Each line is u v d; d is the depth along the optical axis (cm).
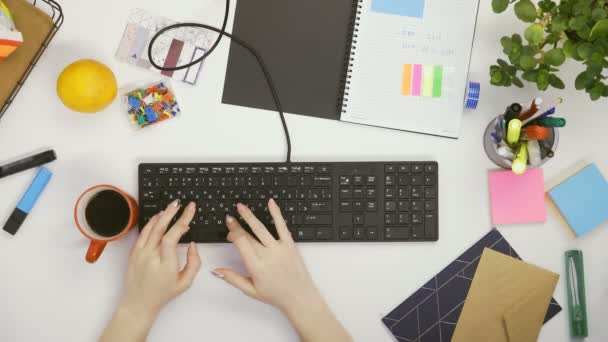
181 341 80
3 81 77
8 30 72
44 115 81
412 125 82
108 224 77
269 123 82
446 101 82
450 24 82
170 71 81
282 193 79
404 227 79
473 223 82
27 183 81
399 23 82
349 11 83
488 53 82
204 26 80
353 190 79
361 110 82
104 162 81
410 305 81
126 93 81
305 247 81
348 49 82
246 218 76
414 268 81
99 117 81
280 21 83
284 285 76
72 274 80
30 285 80
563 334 81
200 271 81
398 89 82
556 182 82
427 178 79
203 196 78
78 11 81
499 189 81
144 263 76
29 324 80
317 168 79
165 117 81
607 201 80
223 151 82
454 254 81
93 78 74
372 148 82
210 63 82
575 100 83
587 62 67
